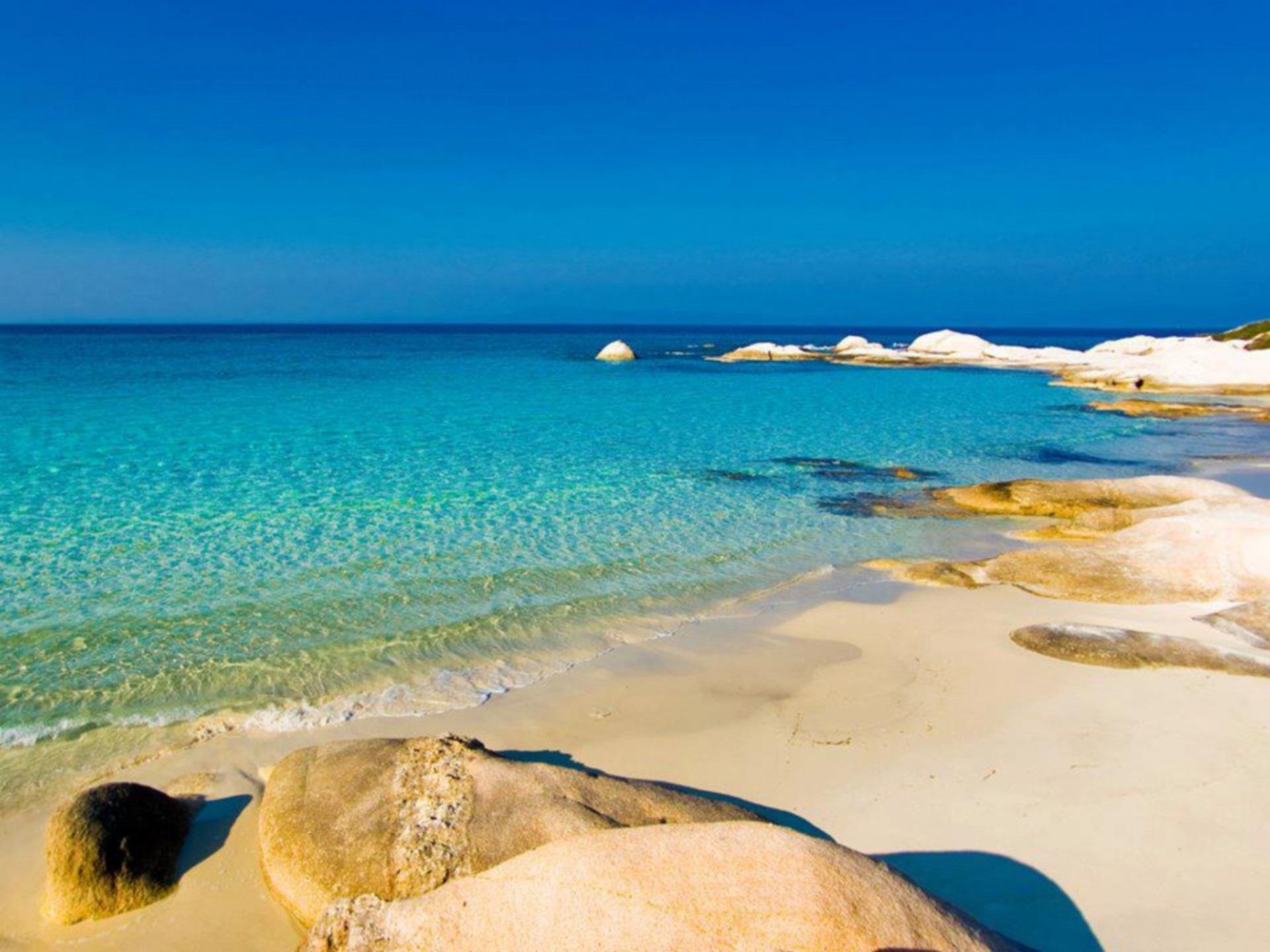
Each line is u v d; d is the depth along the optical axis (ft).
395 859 15.64
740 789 20.85
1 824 19.34
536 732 23.95
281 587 35.12
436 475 56.80
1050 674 27.40
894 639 30.99
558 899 13.14
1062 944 15.35
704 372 159.43
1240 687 25.84
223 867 17.47
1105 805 19.80
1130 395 119.96
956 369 166.71
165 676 27.20
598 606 34.27
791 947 12.15
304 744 23.17
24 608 32.17
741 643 30.81
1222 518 39.22
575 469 60.34
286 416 85.40
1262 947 15.19
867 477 60.70
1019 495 51.03
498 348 263.90
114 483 52.01
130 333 405.18
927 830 19.02
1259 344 152.66
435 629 31.53
